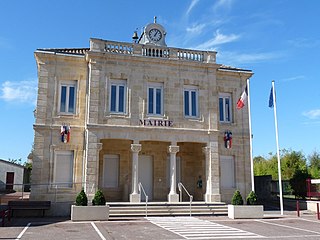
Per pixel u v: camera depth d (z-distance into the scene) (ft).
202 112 77.71
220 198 74.59
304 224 56.95
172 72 77.20
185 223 56.24
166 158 81.56
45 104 72.43
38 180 69.51
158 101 76.33
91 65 72.08
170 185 74.69
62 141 71.51
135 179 70.74
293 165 138.00
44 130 71.41
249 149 83.51
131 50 76.07
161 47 77.61
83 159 71.72
